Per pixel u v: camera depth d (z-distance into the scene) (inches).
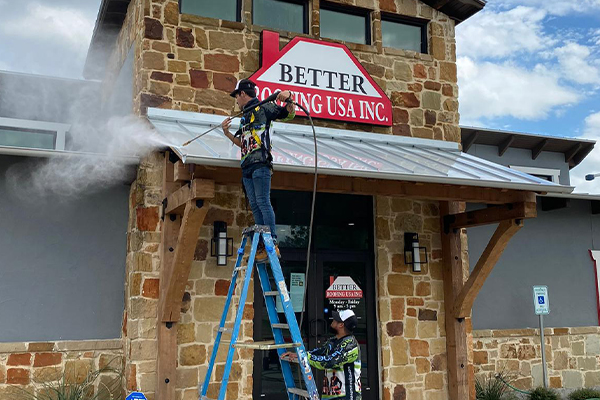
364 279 355.9
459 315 352.8
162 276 291.6
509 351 414.9
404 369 345.4
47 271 301.1
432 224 369.7
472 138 482.9
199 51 328.5
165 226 294.5
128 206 323.3
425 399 347.9
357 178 284.0
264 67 336.8
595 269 460.8
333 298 346.3
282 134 331.3
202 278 308.0
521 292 433.4
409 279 357.1
